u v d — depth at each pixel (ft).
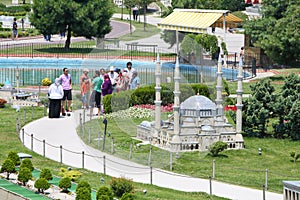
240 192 142.61
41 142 178.29
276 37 286.87
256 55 304.50
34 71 298.97
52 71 299.17
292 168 161.89
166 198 136.26
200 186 146.30
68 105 213.87
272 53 289.74
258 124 187.21
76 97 196.24
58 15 349.61
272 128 193.67
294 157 167.12
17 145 175.42
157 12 517.55
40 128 193.16
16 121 201.16
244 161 166.81
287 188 127.34
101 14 351.05
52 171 153.28
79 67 290.76
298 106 183.73
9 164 147.64
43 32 357.41
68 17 348.79
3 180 145.69
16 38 390.42
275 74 283.38
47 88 258.57
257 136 187.32
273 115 191.72
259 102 187.73
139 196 136.98
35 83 275.59
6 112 214.48
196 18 304.50
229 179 151.43
